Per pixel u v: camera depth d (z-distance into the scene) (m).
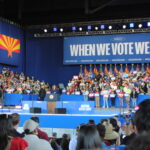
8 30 28.09
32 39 30.97
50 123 16.61
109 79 26.06
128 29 28.03
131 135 4.06
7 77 25.92
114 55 28.38
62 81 30.41
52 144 6.73
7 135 3.43
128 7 27.36
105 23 27.98
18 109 19.06
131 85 23.41
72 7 28.41
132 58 27.95
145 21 27.09
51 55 30.80
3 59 27.12
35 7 29.17
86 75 27.72
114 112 18.36
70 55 29.47
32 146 3.89
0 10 28.62
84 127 2.83
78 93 24.61
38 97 24.67
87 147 2.72
